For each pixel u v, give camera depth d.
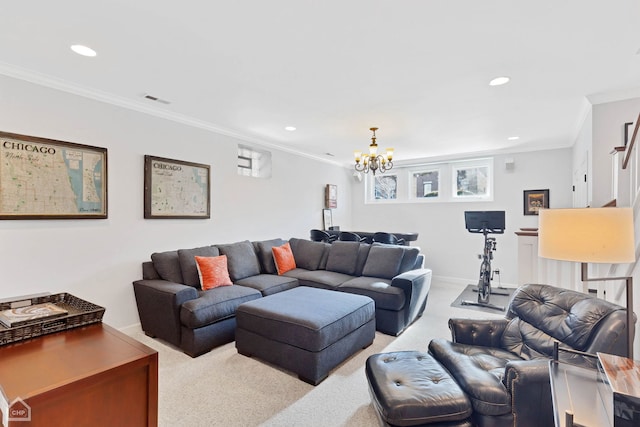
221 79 2.66
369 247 4.17
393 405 1.51
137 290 3.17
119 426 1.02
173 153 3.65
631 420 1.00
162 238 3.54
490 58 2.27
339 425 1.85
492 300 4.63
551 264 3.16
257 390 2.19
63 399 0.91
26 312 1.41
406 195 6.57
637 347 1.78
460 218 5.89
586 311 1.72
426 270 3.88
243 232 4.58
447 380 1.71
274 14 1.78
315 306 2.62
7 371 0.97
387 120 3.76
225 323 2.96
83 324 1.37
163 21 1.85
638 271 1.82
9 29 1.94
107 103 3.07
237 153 4.47
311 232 5.53
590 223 1.42
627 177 2.56
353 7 1.72
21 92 2.54
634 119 2.89
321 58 2.29
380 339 3.12
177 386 2.23
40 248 2.64
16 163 2.50
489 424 1.53
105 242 3.05
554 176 5.10
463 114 3.52
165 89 2.88
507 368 1.56
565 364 1.42
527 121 3.78
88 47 2.16
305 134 4.44
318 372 2.25
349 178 7.14
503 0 1.65
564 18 1.80
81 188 2.87
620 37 1.99
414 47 2.13
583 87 2.78
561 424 1.07
